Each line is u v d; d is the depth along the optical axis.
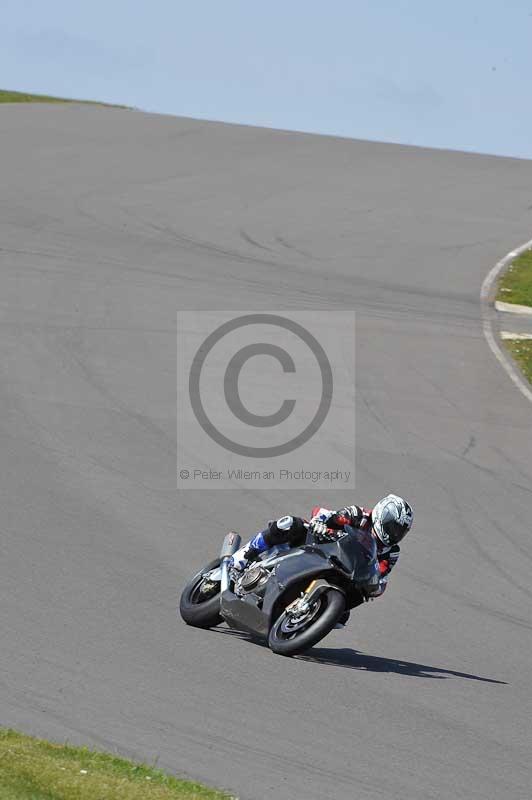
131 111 189.00
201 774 23.89
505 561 45.59
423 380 70.75
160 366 67.88
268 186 135.25
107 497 47.25
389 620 38.47
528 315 90.94
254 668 31.83
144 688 28.84
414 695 31.27
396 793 24.33
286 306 83.94
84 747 23.69
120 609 35.47
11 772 20.72
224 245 104.12
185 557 41.59
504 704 31.56
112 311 78.56
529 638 38.00
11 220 105.31
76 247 97.25
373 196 134.62
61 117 174.12
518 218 129.00
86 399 60.56
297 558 33.97
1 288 81.56
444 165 160.25
